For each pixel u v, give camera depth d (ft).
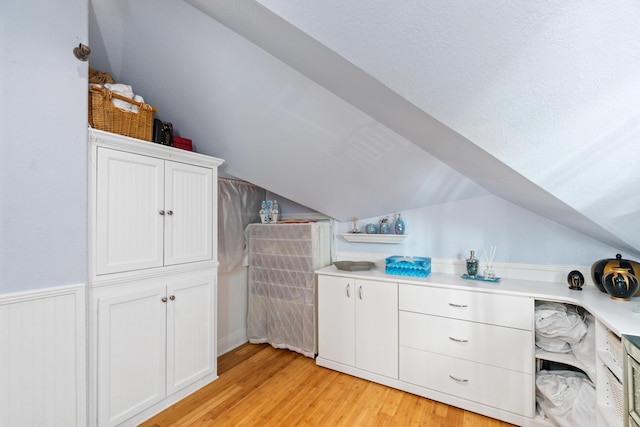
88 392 4.66
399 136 5.25
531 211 6.59
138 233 5.40
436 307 6.34
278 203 10.46
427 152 5.43
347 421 5.69
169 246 5.95
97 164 4.79
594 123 2.59
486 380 5.81
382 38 2.42
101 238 4.83
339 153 6.26
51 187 4.21
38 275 4.09
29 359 4.00
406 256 8.09
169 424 5.52
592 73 2.18
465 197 7.27
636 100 2.30
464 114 2.83
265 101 5.44
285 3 2.48
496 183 5.09
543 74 2.28
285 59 3.94
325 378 7.26
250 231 9.39
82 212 4.55
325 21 2.47
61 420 4.27
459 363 6.08
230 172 8.38
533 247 6.64
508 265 6.88
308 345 8.33
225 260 8.68
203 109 6.34
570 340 5.17
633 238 4.53
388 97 3.21
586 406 4.77
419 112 3.10
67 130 4.37
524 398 5.45
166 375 5.91
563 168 3.20
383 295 6.98
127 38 5.33
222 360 8.18
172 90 6.18
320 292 7.97
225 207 8.77
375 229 8.57
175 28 4.72
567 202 3.77
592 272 5.46
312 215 9.85
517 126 2.80
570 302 5.12
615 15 1.77
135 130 5.44
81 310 4.51
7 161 3.81
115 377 5.04
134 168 5.35
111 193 4.99
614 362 4.17
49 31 4.16
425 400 6.36
